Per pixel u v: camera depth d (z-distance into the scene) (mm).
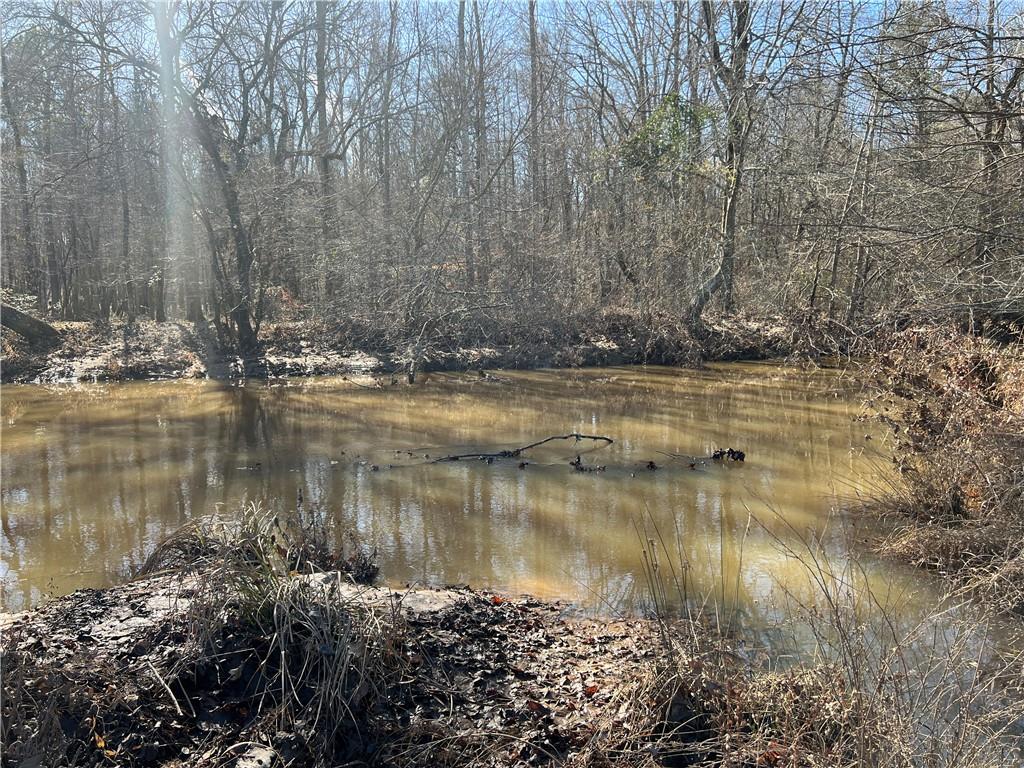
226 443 11367
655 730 3742
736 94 17000
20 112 18953
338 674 3779
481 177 24781
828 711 3666
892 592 5777
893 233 9211
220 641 3977
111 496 8648
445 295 20609
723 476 9297
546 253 21219
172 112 17922
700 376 18125
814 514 7785
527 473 9492
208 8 18062
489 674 4254
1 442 11492
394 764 3518
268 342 20344
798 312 18781
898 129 8922
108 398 15453
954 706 3859
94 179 21938
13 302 19828
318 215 20984
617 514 7852
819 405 14289
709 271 22250
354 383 17312
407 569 6352
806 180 13414
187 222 20391
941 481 6996
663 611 5438
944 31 7602
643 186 22016
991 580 5117
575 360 19781
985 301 7969
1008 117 7547
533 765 3516
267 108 22828
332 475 9453
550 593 5848
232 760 3391
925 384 7672
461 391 16234
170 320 24203
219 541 4980
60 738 3354
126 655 3934
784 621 5250
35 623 4391
